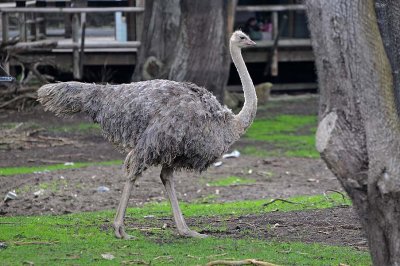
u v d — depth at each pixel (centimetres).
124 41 4084
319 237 1655
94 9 3841
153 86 1586
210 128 1584
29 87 3681
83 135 3300
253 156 2952
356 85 1109
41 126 3406
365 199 1130
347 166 1120
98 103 1611
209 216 1914
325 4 1112
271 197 2267
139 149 1563
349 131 1118
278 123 3669
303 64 4572
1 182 2422
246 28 4416
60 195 2256
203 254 1448
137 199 2250
